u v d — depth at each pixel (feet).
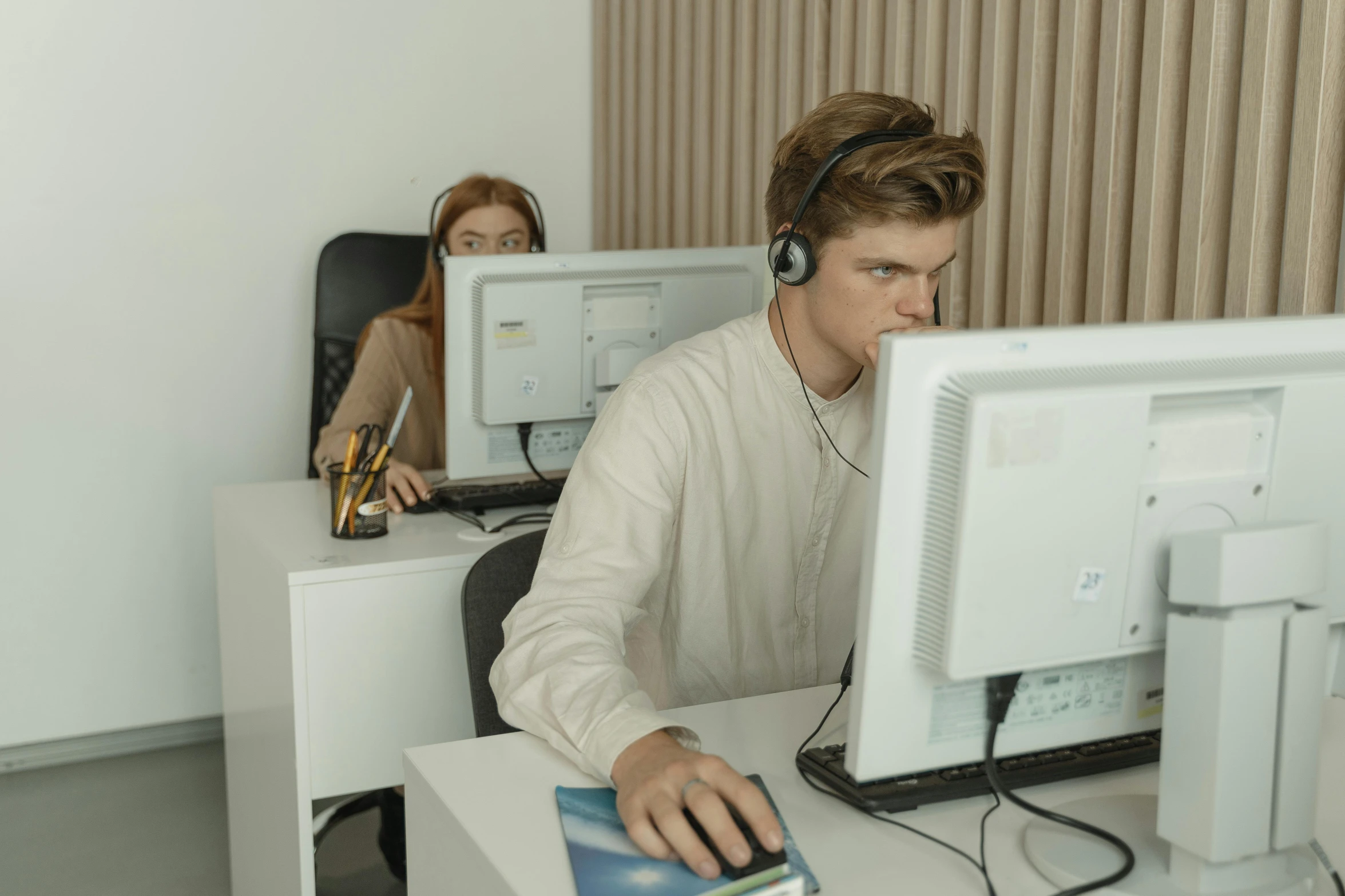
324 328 9.41
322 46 9.96
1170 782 2.81
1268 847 2.80
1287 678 2.73
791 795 3.36
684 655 4.68
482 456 6.68
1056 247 6.14
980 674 2.74
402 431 9.01
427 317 9.10
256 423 10.18
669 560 4.61
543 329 6.47
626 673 3.66
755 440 4.60
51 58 9.08
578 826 3.12
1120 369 2.83
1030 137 6.24
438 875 3.43
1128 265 5.88
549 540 4.32
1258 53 5.03
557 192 11.18
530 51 10.80
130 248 9.54
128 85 9.35
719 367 4.58
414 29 10.30
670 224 10.00
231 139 9.75
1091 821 3.16
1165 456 2.81
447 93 10.52
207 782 9.42
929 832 3.15
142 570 9.92
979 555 2.64
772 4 8.38
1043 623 2.77
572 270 6.54
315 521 6.49
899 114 3.93
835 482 4.72
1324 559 2.78
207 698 10.27
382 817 8.16
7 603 9.50
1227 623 2.67
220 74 9.64
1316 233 4.88
